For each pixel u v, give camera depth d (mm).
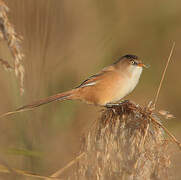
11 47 5574
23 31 10656
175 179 6133
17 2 10961
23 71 5660
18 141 8391
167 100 15336
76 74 12922
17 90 9219
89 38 13922
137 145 6176
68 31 13438
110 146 6195
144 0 15906
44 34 10781
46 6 11430
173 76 15828
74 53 13102
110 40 14180
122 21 15055
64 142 9523
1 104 11000
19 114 8695
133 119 6367
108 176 6098
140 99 15055
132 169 6074
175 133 11594
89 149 6199
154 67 15836
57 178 5699
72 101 10570
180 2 16125
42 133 9133
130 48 15367
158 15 16094
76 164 6117
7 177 6387
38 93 9742
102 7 14727
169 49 16078
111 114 6449
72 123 10883
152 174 6129
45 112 9562
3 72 11203
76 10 13828
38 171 7750
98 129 6383
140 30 15680
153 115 6465
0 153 5629
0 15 5504
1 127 9039
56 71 12047
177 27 16188
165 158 6152
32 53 10336
